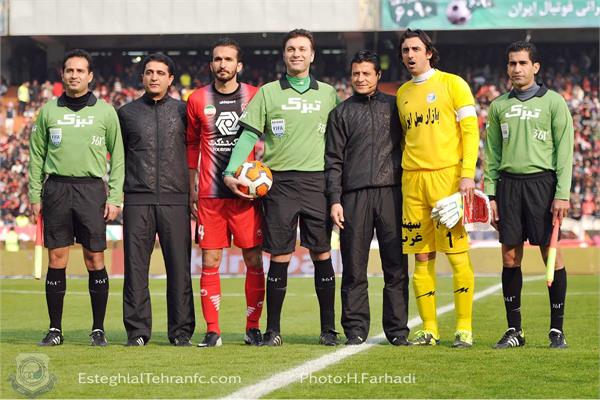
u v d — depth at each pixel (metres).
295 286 22.64
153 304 17.84
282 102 10.36
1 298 19.41
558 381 8.31
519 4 36.28
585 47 42.12
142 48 43.34
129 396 7.75
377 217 10.59
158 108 10.75
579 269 27.12
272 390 7.90
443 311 15.50
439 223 10.30
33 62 44.47
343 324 10.80
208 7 37.81
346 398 7.60
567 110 10.12
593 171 37.12
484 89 40.84
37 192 10.88
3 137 39.34
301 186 10.41
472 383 8.22
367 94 10.51
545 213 10.20
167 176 10.69
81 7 38.16
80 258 27.41
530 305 16.62
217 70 10.46
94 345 10.73
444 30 39.59
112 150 10.75
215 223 10.58
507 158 10.31
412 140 10.35
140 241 10.72
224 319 14.70
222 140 10.55
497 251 27.33
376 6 36.88
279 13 37.50
